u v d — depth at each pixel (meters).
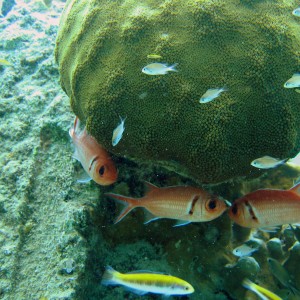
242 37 0.42
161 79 0.41
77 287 0.40
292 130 0.42
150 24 0.44
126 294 0.46
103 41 0.45
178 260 0.51
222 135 0.40
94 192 0.48
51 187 0.50
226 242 0.54
